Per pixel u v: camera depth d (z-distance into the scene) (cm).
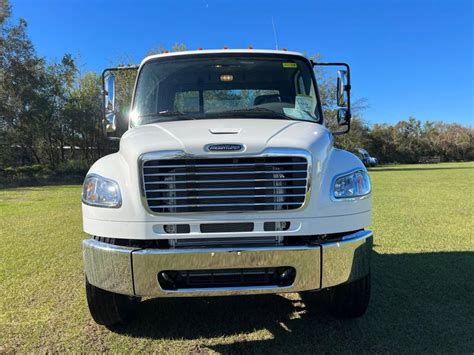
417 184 1920
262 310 423
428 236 741
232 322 396
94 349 346
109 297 356
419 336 355
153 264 306
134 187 311
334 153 349
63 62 3572
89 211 332
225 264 305
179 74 451
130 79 1628
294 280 311
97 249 322
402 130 7319
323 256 312
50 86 3491
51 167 3338
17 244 737
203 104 444
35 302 453
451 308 412
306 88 454
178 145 307
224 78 450
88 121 3622
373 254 621
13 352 341
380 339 352
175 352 339
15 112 3209
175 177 307
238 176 306
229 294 312
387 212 1025
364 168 354
